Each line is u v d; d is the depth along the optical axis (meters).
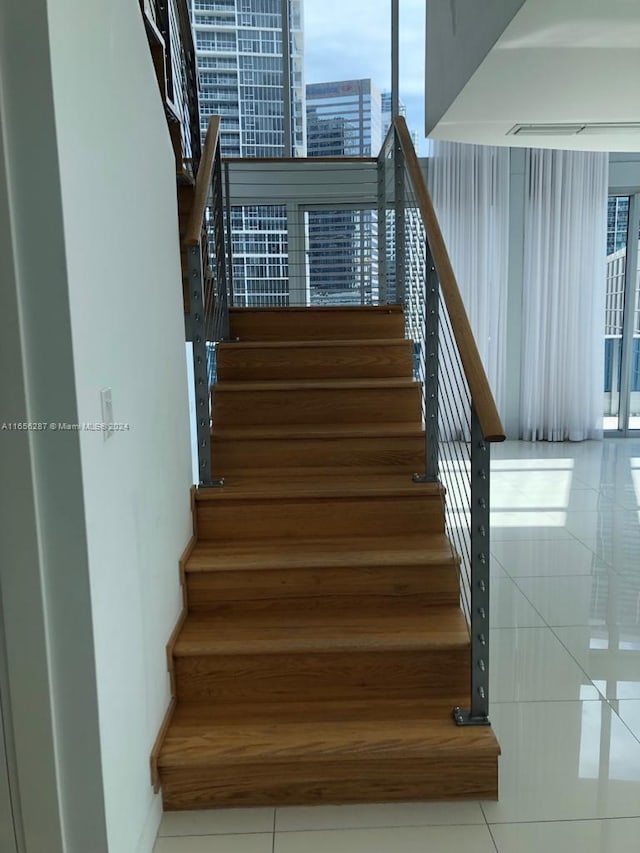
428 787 1.95
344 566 2.39
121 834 1.56
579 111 3.51
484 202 6.28
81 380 1.36
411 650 2.16
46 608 1.38
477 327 6.45
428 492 2.65
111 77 1.62
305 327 3.74
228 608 2.40
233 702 2.17
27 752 1.42
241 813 1.93
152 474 1.95
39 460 1.34
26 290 1.29
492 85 3.09
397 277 3.78
